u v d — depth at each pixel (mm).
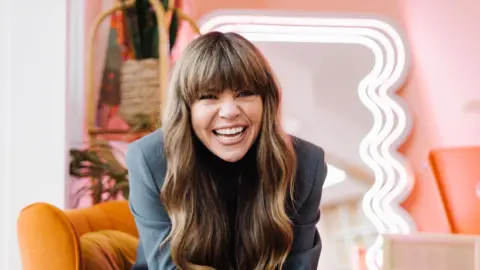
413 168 3105
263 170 1451
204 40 1410
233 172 1518
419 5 3184
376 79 3098
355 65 3107
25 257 1434
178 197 1425
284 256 1471
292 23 3078
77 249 1407
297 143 1567
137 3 2666
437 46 3166
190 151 1422
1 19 2398
